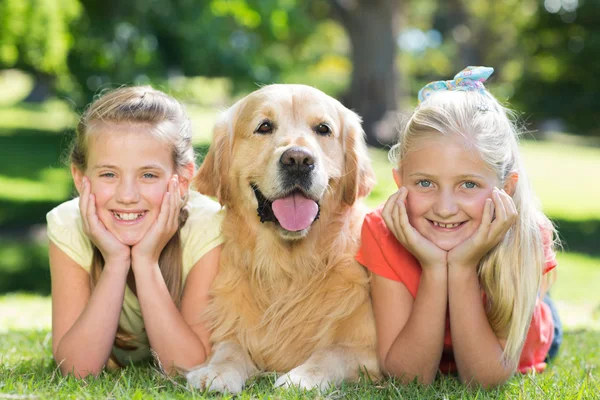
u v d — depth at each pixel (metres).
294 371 3.04
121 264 3.22
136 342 3.69
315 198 3.46
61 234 3.46
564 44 17.09
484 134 3.05
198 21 16.80
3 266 10.27
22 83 57.97
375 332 3.39
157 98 3.44
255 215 3.57
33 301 6.57
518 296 3.11
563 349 4.23
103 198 3.23
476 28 39.31
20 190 16.48
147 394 2.67
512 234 3.14
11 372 3.14
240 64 18.31
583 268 10.34
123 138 3.21
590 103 17.53
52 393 2.66
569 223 14.14
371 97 20.20
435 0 38.16
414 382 3.05
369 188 3.88
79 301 3.43
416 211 3.12
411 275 3.27
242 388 3.05
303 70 36.69
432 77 44.84
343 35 38.47
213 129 3.81
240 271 3.54
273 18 17.58
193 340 3.29
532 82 18.33
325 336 3.41
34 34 15.30
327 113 3.66
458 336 3.06
